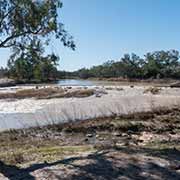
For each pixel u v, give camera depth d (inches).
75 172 334.6
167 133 699.4
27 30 446.6
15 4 428.1
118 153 398.0
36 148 530.6
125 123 780.0
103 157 380.5
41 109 1201.4
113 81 5044.3
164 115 914.7
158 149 428.1
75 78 6505.9
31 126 845.2
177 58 5639.8
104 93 1952.5
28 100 1608.0
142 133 703.7
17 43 458.0
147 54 5708.7
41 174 336.2
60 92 2006.6
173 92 1996.8
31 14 438.0
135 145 516.4
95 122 831.7
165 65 5615.2
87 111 1083.9
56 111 1117.1
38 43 471.2
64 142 627.8
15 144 617.3
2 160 410.6
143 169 340.2
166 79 5118.1
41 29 457.4
